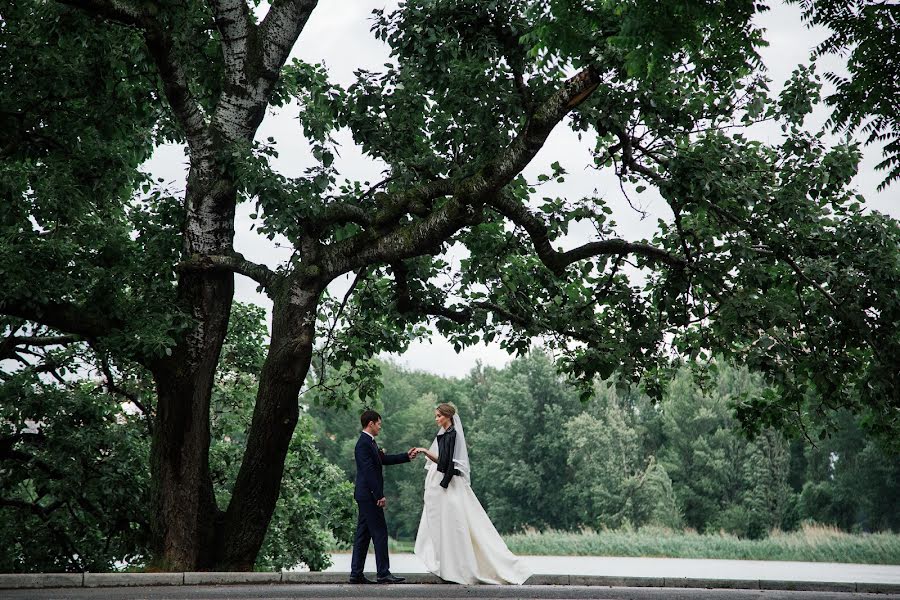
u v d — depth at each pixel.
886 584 11.96
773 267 15.30
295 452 21.97
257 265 13.56
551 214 14.70
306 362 13.23
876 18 7.61
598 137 14.51
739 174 13.98
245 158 12.74
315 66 15.13
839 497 78.06
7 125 14.90
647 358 16.41
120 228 16.52
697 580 11.88
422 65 13.40
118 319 13.82
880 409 15.16
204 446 13.59
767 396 16.69
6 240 13.94
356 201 14.42
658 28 8.39
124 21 12.90
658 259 15.03
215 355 13.75
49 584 10.86
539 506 85.25
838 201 14.90
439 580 11.15
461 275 16.67
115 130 15.64
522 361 90.25
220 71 15.48
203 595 9.71
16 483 17.06
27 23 14.78
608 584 11.75
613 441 82.12
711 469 80.44
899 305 13.91
